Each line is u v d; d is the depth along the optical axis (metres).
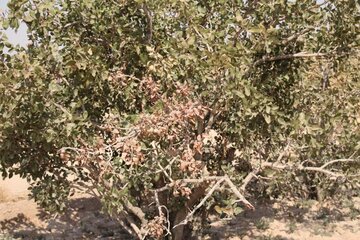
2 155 7.29
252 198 14.80
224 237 11.88
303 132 7.10
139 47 7.62
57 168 7.97
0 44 6.59
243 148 8.18
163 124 5.62
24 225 12.95
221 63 6.23
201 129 7.43
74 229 12.85
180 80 7.14
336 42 7.80
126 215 8.40
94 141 6.40
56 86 6.33
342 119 8.55
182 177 6.95
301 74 9.18
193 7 7.26
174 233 8.64
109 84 7.45
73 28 7.57
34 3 6.61
